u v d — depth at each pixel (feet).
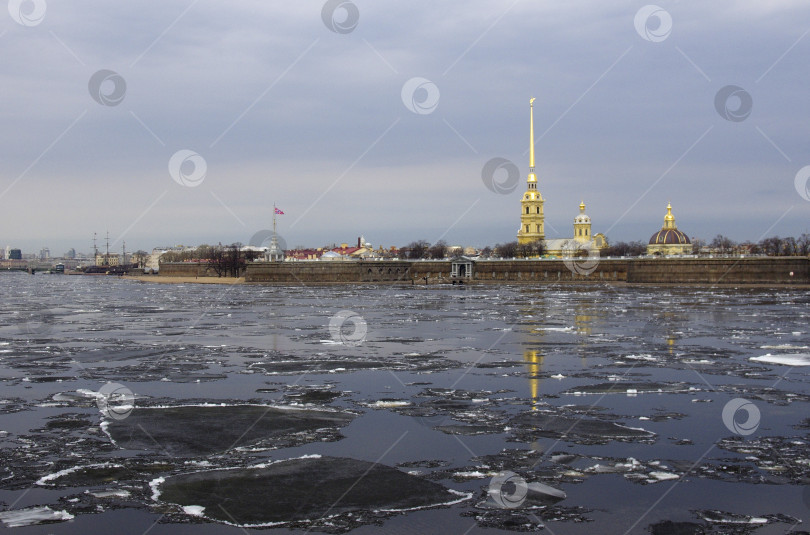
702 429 132.26
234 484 104.32
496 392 166.71
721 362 209.26
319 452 119.24
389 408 150.51
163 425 137.28
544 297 565.53
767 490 100.94
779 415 142.61
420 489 101.81
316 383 179.83
